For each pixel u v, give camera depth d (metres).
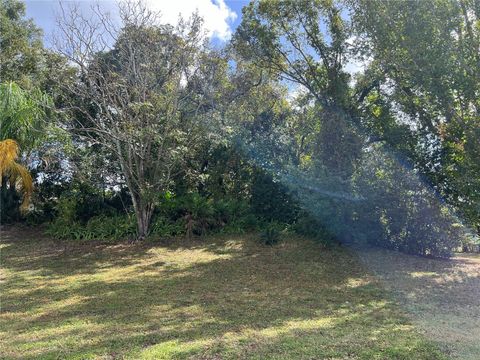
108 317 5.90
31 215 14.75
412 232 10.91
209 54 14.22
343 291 7.52
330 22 12.24
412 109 10.41
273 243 11.57
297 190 11.56
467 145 8.73
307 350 4.49
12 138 12.66
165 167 12.27
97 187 13.60
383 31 9.29
